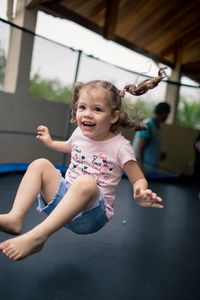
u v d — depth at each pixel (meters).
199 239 2.33
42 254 1.61
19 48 4.11
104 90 1.41
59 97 4.54
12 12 4.41
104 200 1.36
